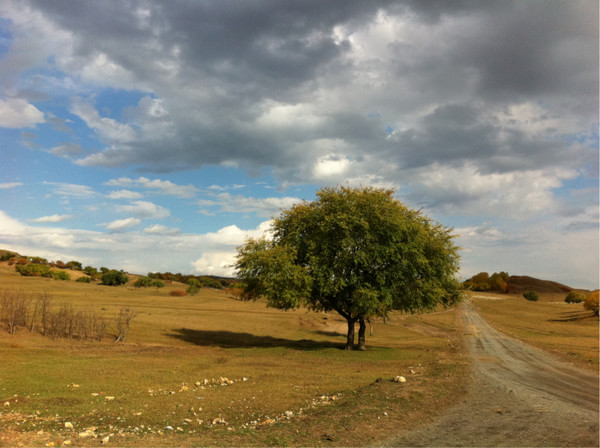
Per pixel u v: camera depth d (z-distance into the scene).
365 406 11.56
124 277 137.50
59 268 164.50
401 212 31.45
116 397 13.19
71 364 19.83
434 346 35.84
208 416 10.83
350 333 32.03
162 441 8.30
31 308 38.41
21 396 12.77
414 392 13.71
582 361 25.81
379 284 30.16
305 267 30.80
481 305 132.00
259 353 27.78
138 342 31.69
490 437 8.99
